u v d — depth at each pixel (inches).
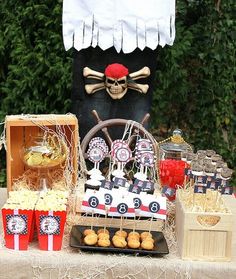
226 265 65.8
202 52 141.3
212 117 145.8
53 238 67.1
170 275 65.2
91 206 69.8
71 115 82.0
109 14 90.7
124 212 69.4
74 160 80.4
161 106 140.6
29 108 136.7
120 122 88.6
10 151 78.5
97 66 95.8
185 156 81.1
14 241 67.1
